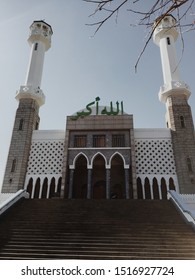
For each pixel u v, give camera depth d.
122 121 24.36
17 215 13.20
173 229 10.81
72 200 16.36
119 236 9.87
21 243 9.12
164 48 29.62
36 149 24.73
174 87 26.33
